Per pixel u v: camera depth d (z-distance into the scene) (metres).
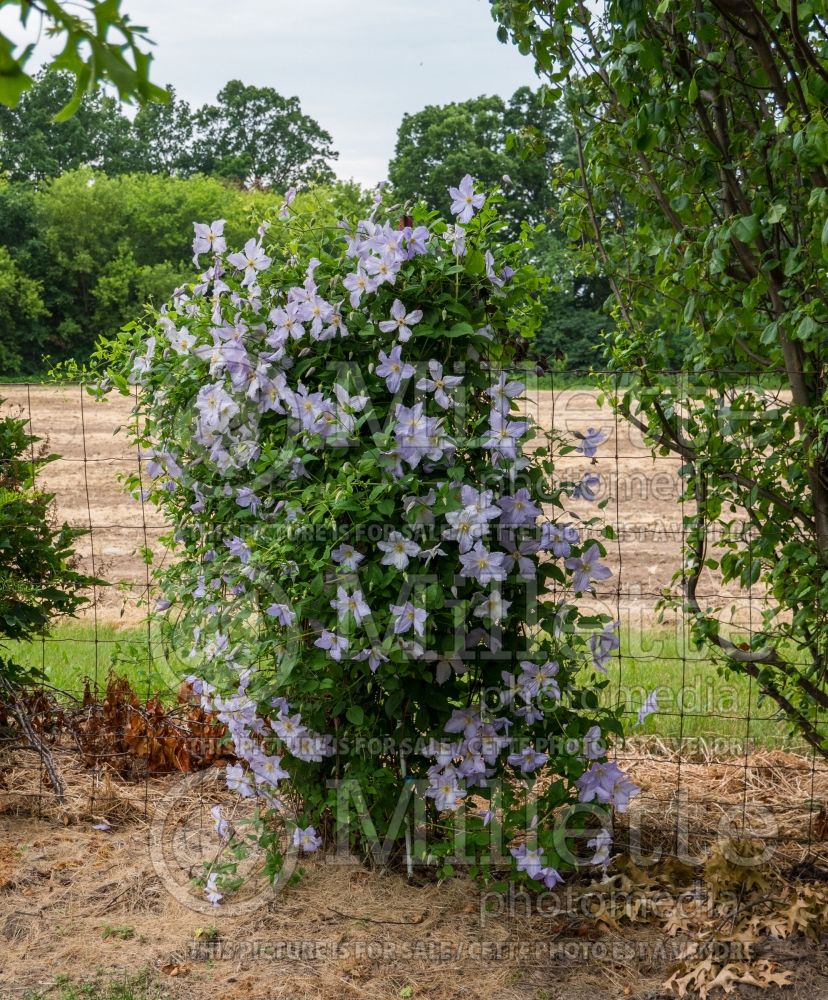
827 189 2.68
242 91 65.12
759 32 2.95
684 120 3.24
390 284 3.21
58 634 6.17
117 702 4.55
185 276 42.09
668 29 3.23
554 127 43.03
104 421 19.00
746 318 3.28
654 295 3.82
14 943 3.14
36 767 4.41
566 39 3.50
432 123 45.00
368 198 3.59
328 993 2.86
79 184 42.28
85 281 41.88
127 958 3.04
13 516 4.27
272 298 3.44
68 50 1.19
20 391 23.67
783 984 2.85
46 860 3.63
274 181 64.75
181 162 64.50
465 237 3.22
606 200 3.87
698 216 3.45
